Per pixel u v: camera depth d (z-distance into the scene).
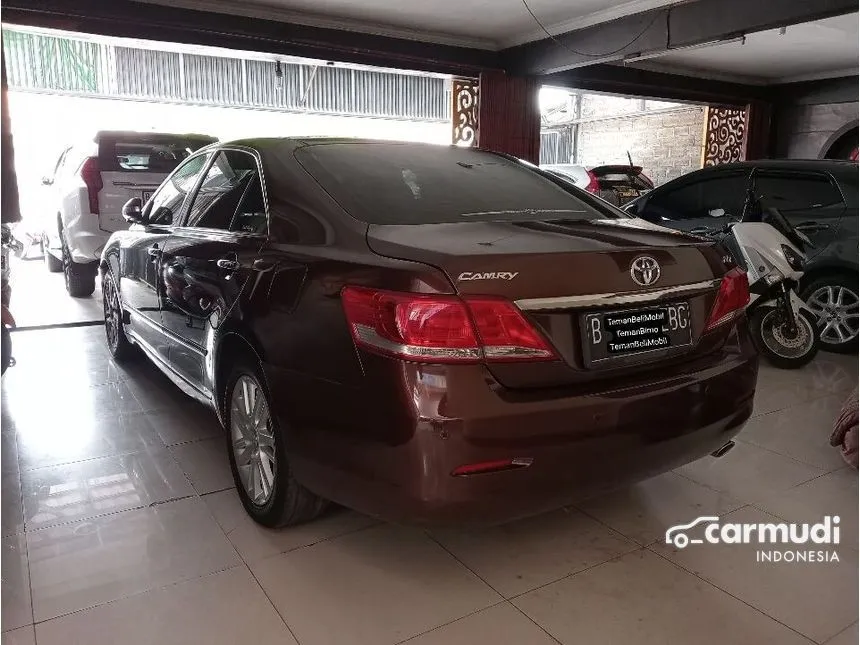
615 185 9.20
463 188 2.38
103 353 4.59
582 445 1.73
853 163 4.65
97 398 3.65
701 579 2.05
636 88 9.68
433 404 1.62
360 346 1.73
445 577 2.06
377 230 1.93
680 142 13.01
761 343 4.32
